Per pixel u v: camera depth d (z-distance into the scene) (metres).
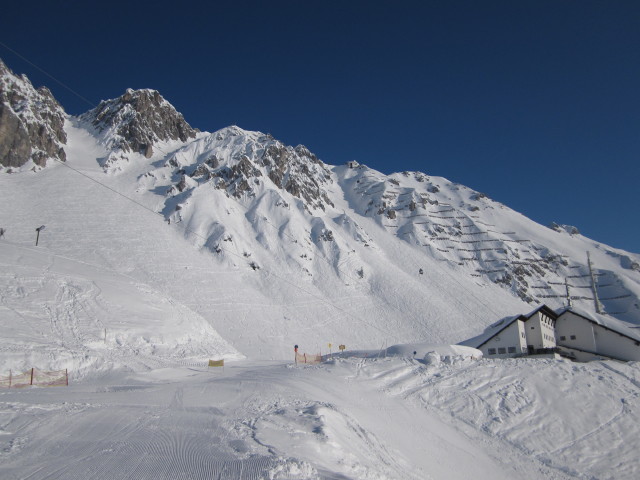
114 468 11.64
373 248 162.12
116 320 44.66
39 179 138.50
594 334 54.97
